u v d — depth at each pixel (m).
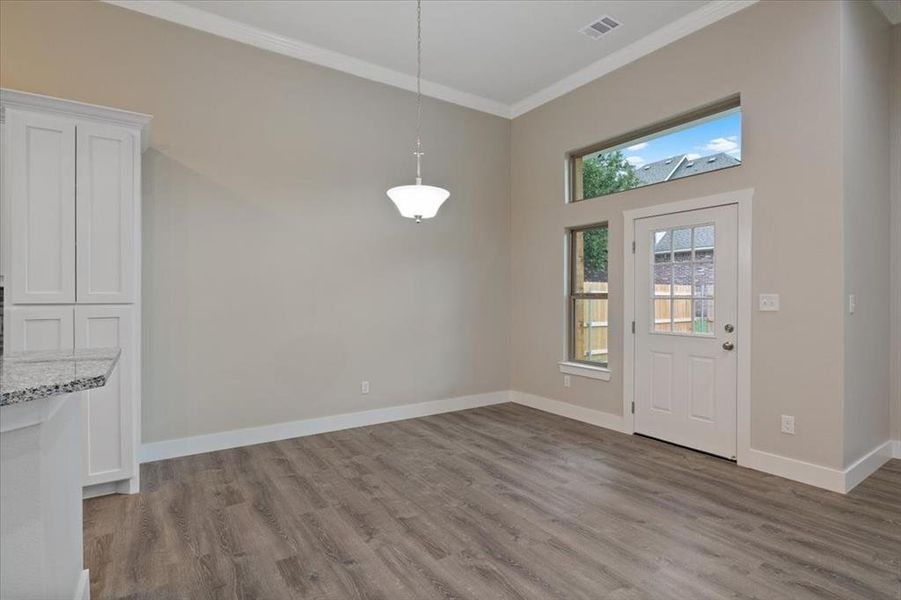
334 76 4.33
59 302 2.74
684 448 3.78
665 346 3.93
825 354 2.99
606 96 4.40
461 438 4.09
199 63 3.71
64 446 1.56
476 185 5.26
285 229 4.09
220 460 3.54
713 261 3.59
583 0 3.48
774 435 3.23
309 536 2.42
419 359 4.85
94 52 3.34
